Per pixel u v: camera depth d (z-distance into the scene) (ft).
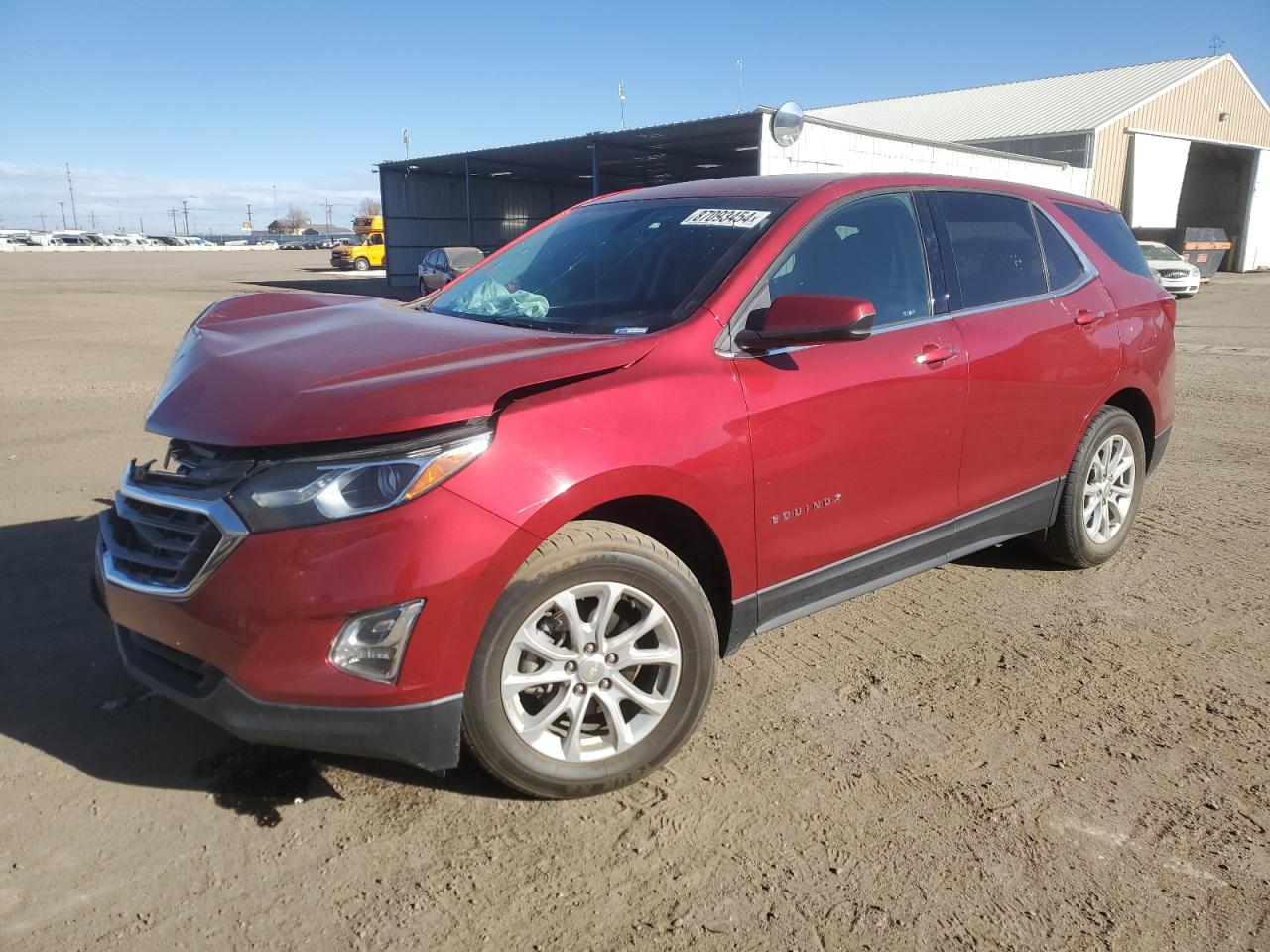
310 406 7.82
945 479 11.71
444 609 7.68
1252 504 18.81
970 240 12.59
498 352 8.92
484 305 11.55
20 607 12.89
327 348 9.32
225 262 176.04
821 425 10.03
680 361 9.23
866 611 13.44
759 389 9.58
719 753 9.76
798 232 10.53
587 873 7.94
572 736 8.69
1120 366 14.14
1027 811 8.84
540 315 10.82
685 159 107.96
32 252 239.30
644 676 9.33
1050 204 14.20
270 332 10.32
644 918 7.43
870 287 11.11
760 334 9.50
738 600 9.74
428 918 7.39
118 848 8.13
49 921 7.25
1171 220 121.80
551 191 143.95
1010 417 12.42
